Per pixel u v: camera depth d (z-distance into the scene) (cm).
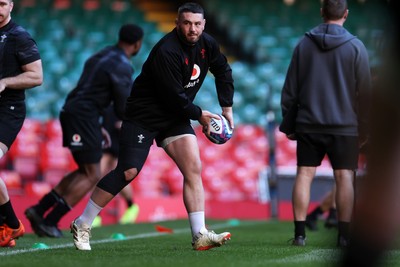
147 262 1766
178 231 3425
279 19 8381
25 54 2255
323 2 2495
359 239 1173
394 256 2045
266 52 7831
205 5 8675
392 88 1218
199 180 2116
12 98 2262
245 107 6944
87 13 8294
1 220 2366
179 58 2019
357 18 8056
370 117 1222
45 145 5584
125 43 3094
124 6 8606
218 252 2098
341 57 2420
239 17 8444
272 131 4759
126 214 4266
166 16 8781
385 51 1300
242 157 6119
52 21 8050
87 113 3030
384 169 1184
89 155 3031
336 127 2422
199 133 6228
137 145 2077
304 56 2466
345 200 2422
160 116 2077
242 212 5112
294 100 2489
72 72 6994
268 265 1733
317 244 2550
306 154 2475
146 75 2059
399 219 1196
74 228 2145
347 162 2427
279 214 4919
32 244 2527
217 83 2175
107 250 2158
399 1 1320
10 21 2281
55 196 3005
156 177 5641
